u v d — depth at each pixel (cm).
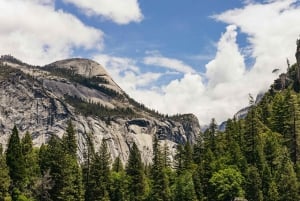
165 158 16638
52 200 12325
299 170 13188
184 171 15050
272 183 12675
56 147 13112
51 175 12600
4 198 11069
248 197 12769
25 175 12244
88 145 14362
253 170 12825
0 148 14075
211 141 16312
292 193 12338
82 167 14000
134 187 14212
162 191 13700
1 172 11194
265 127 16075
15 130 12512
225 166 13900
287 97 16638
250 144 14550
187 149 16112
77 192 12756
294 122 14575
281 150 14162
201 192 13662
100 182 13450
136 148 14675
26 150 13650
